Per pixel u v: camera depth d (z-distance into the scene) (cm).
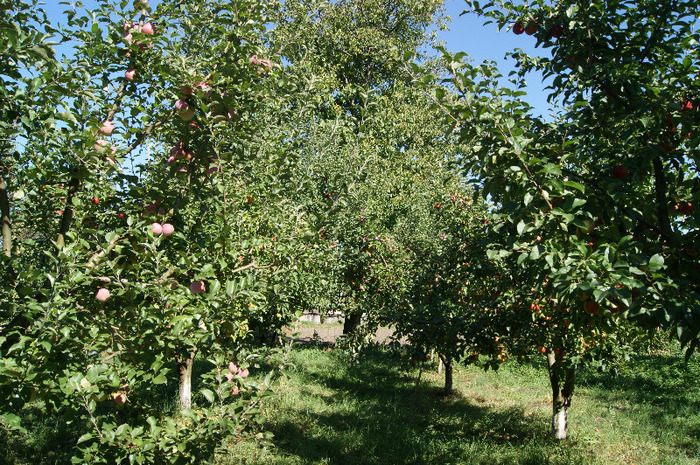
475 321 627
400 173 1548
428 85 287
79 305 257
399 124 1616
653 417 942
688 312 216
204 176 323
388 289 896
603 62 327
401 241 1110
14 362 216
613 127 326
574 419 912
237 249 351
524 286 562
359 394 1083
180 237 296
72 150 256
